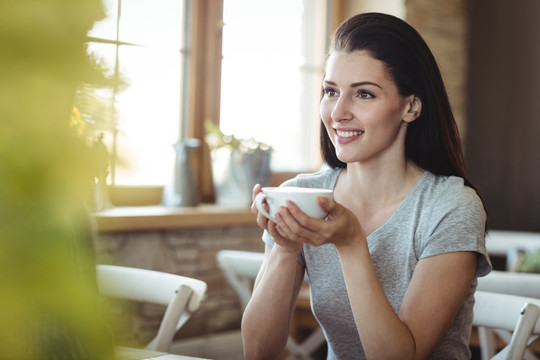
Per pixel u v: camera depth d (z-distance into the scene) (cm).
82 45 26
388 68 117
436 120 123
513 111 371
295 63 330
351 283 101
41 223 27
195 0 288
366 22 119
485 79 379
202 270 269
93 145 27
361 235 100
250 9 309
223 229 278
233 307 281
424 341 106
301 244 119
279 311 121
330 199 95
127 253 243
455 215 115
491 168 377
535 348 209
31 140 25
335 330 126
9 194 25
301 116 334
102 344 29
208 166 297
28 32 25
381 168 124
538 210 365
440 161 125
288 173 326
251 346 123
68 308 27
